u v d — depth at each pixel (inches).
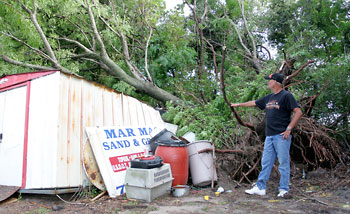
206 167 203.6
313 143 217.3
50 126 183.3
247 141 228.2
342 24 402.9
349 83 259.0
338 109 263.7
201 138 246.2
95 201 175.9
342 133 258.5
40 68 347.9
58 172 176.7
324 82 261.6
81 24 430.9
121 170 199.8
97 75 455.8
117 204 165.5
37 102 191.6
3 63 352.5
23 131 193.5
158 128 257.6
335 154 227.0
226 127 261.7
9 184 192.2
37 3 332.8
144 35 456.8
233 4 570.3
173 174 189.5
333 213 131.2
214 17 576.7
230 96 280.4
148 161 167.9
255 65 418.0
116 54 432.1
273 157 169.2
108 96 232.1
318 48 346.3
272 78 167.3
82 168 192.1
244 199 165.3
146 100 436.8
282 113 162.7
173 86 418.3
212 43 574.6
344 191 168.1
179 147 194.4
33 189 181.8
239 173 218.7
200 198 172.9
